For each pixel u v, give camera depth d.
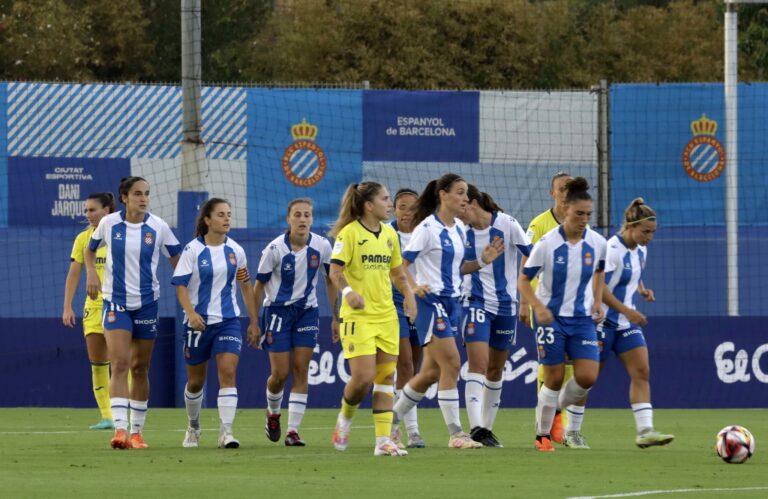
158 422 53.25
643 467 34.56
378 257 36.75
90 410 59.84
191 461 36.09
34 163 81.19
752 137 80.38
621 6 175.00
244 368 62.09
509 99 81.12
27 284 78.00
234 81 147.12
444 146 81.12
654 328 63.06
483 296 42.06
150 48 155.12
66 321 49.03
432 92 81.00
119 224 41.12
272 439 43.31
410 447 40.94
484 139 81.12
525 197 81.50
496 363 42.97
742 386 63.19
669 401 62.94
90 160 81.56
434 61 143.25
